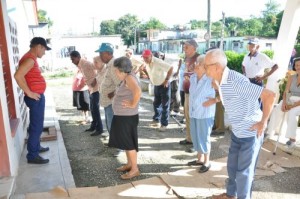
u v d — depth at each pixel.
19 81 3.87
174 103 7.12
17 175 3.92
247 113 2.78
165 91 6.01
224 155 4.76
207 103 3.66
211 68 2.73
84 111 6.92
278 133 5.16
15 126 4.32
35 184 3.69
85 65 5.60
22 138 4.91
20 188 3.58
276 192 3.55
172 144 5.38
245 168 2.91
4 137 3.54
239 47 31.27
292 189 3.62
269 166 4.22
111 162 4.57
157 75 5.99
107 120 4.87
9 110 4.67
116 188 3.59
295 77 4.66
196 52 5.01
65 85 15.57
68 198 3.34
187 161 4.57
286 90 4.75
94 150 5.11
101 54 4.66
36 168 4.14
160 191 3.53
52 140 5.40
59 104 9.85
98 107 5.76
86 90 6.64
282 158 4.54
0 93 3.44
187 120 5.20
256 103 2.81
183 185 3.65
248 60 5.79
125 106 3.68
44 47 4.06
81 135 5.98
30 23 12.66
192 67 4.96
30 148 4.25
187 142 5.34
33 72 4.01
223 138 5.63
